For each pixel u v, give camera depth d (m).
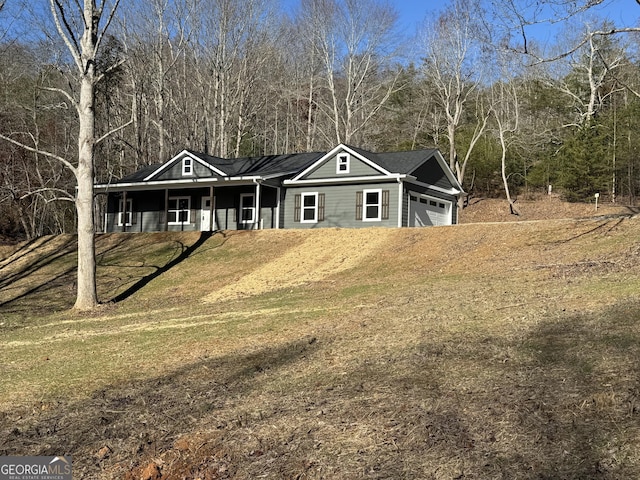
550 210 36.59
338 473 4.43
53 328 13.74
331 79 42.16
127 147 36.31
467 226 18.91
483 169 42.75
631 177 35.81
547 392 5.41
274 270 18.52
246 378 7.43
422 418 5.17
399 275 15.63
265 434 5.34
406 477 4.23
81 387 7.76
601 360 6.14
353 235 20.56
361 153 25.09
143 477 4.85
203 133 41.25
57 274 21.88
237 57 39.84
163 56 37.03
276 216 26.45
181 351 9.50
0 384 8.18
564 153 38.78
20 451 5.64
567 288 10.68
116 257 22.75
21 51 27.61
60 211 39.69
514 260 14.80
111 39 24.20
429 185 26.42
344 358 7.76
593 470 3.96
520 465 4.17
